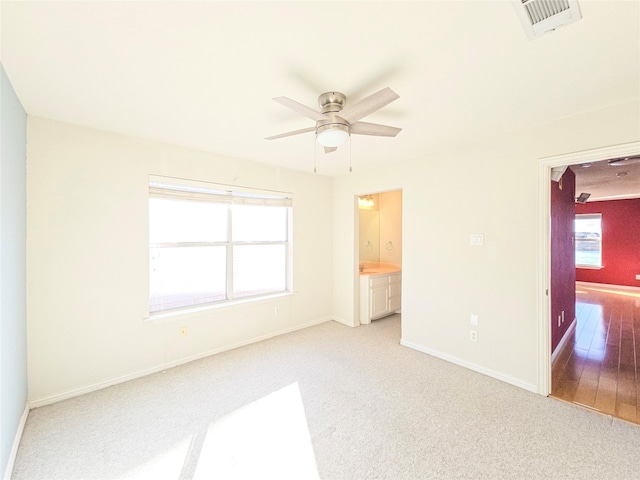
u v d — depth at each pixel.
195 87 1.87
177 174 3.06
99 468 1.73
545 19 1.27
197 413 2.25
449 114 2.27
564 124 2.34
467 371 2.93
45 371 2.36
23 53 1.52
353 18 1.27
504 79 1.77
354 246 4.41
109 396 2.49
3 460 1.61
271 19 1.28
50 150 2.37
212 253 3.50
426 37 1.39
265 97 2.01
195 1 1.18
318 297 4.53
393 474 1.67
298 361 3.17
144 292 2.87
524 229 2.58
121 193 2.72
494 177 2.77
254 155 3.40
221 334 3.44
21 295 2.10
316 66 1.64
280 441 1.95
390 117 2.33
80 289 2.52
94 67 1.65
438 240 3.23
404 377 2.80
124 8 1.21
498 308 2.75
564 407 2.29
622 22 1.28
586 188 5.65
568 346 3.55
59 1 1.17
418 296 3.45
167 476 1.68
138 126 2.53
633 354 3.30
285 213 4.25
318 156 3.44
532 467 1.70
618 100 2.04
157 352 2.96
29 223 2.28
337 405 2.35
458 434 1.99
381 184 3.91
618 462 1.73
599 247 7.46
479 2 1.18
